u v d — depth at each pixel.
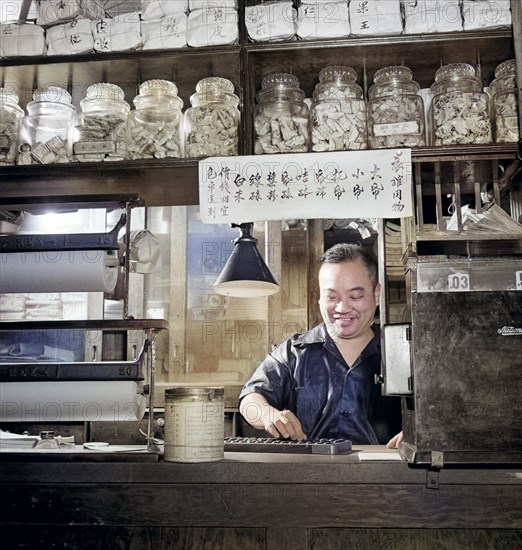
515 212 1.97
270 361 2.27
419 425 1.44
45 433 1.74
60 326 1.61
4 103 1.87
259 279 1.99
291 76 1.83
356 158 1.68
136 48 1.82
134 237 1.86
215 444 1.51
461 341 1.46
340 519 1.45
